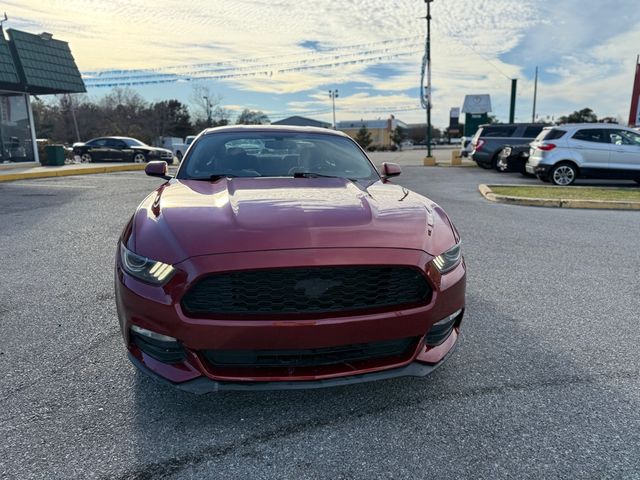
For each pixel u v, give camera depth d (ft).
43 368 8.68
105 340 9.85
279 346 6.60
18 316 11.05
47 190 35.06
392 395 8.00
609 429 7.04
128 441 6.68
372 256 6.90
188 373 6.80
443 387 8.25
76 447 6.52
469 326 10.83
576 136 39.22
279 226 7.23
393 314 6.96
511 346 9.82
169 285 6.71
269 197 8.68
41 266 15.07
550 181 40.55
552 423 7.20
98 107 221.05
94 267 14.99
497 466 6.26
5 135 54.65
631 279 14.39
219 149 12.03
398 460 6.37
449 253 7.85
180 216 7.70
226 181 10.19
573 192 33.58
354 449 6.59
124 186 38.19
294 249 6.76
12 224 21.65
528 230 21.47
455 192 35.60
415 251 7.25
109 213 24.67
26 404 7.52
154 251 7.02
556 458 6.41
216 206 8.17
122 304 7.20
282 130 13.23
